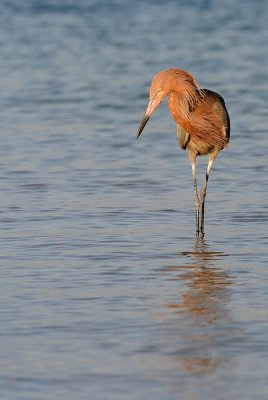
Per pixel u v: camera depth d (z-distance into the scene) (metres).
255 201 15.32
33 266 11.59
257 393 7.70
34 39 37.12
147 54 33.69
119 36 37.97
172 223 14.01
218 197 15.71
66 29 39.81
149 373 8.12
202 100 14.24
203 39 37.03
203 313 9.73
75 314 9.70
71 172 17.50
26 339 8.94
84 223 13.91
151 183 16.70
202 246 12.65
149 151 19.59
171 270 11.44
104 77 29.28
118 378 8.02
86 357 8.48
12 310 9.82
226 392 7.73
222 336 8.99
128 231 13.47
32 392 7.76
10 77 29.12
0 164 18.09
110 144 20.23
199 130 14.19
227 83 28.09
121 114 23.92
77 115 23.64
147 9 45.84
